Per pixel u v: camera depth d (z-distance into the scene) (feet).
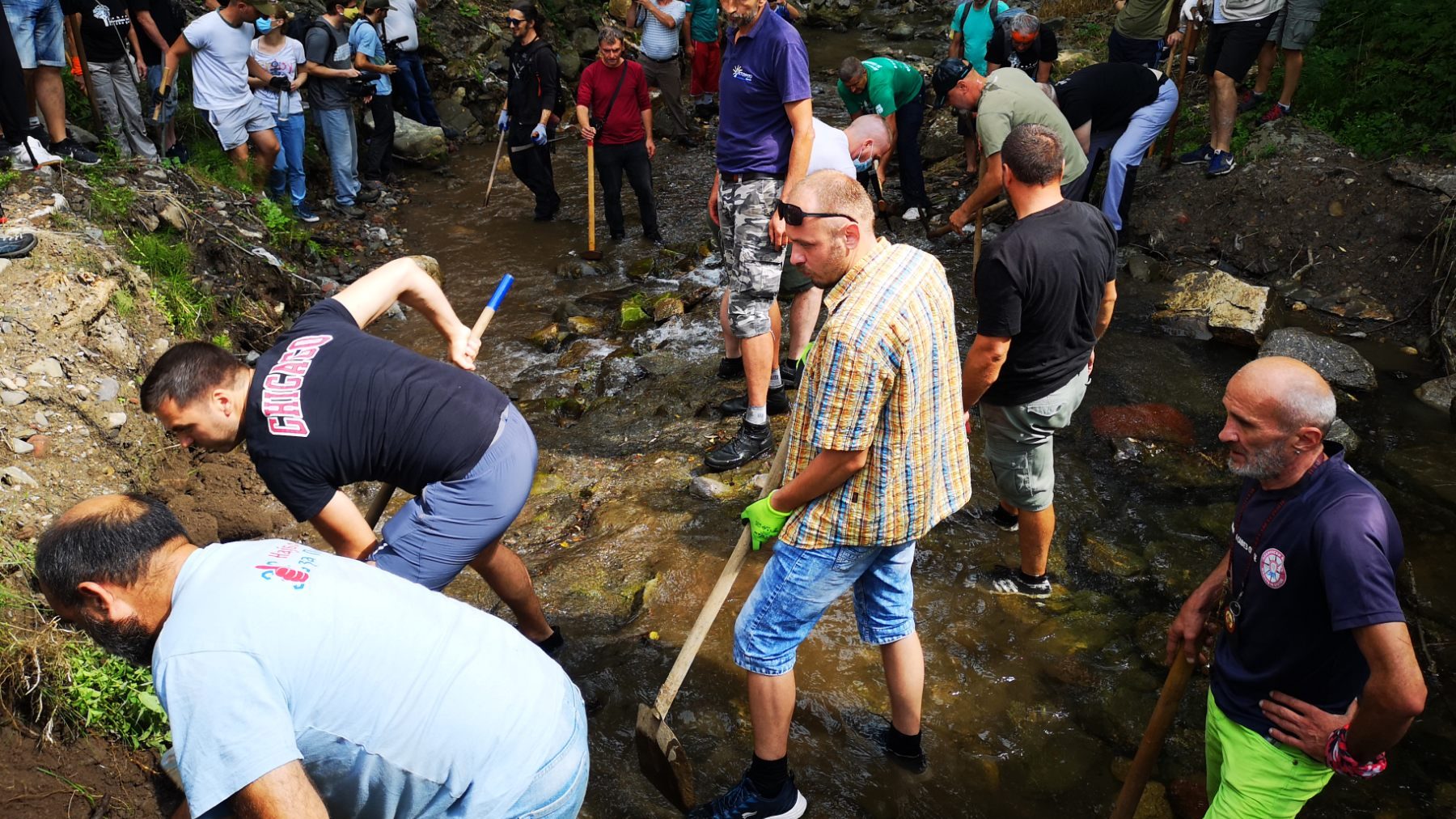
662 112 34.50
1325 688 7.65
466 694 6.74
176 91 24.97
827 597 9.27
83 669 10.30
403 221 28.30
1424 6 24.32
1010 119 16.72
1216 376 18.40
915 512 8.97
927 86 35.94
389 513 15.28
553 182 28.91
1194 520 14.78
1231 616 8.05
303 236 24.22
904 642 10.04
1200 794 10.39
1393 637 6.79
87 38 22.15
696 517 14.90
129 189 20.12
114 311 16.48
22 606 10.84
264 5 24.20
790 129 15.48
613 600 13.33
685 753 10.76
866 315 8.26
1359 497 7.14
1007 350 11.21
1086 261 11.18
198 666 6.01
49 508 12.75
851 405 8.31
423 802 6.84
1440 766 10.78
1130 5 25.82
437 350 20.66
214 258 20.39
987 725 11.39
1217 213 23.26
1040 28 24.25
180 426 8.82
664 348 20.29
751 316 15.56
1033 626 12.81
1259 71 25.44
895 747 10.77
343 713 6.44
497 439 9.71
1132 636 12.62
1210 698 8.58
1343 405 17.62
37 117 20.97
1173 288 21.56
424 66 36.22
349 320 9.91
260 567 6.48
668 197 29.53
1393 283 20.76
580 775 7.30
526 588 11.71
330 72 26.50
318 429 9.04
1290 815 8.06
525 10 26.07
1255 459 7.42
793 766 10.83
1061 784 10.68
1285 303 21.20
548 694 7.15
